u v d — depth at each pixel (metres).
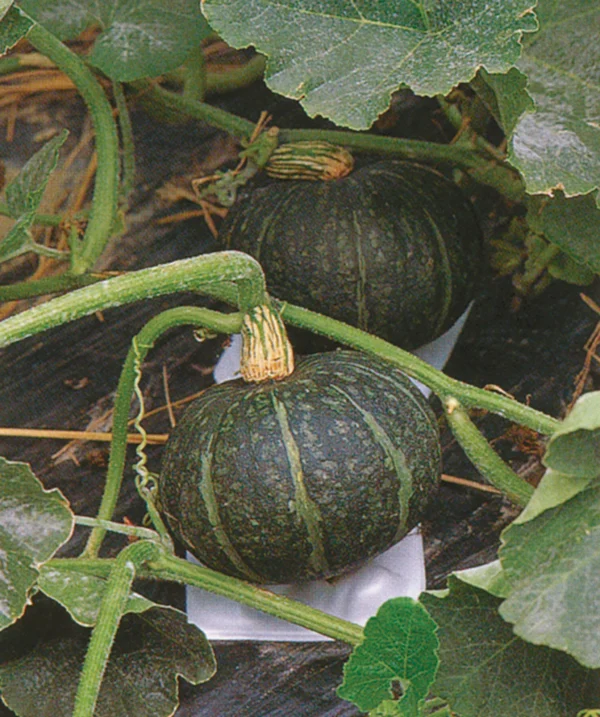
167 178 1.79
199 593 1.48
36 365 1.67
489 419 1.60
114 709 1.39
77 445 1.62
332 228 1.52
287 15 1.40
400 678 1.26
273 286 1.54
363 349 1.45
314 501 1.38
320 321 1.45
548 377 1.62
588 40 1.40
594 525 1.27
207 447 1.40
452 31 1.37
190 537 1.42
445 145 1.61
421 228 1.53
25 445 1.62
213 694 1.48
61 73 1.88
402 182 1.55
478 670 1.33
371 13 1.39
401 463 1.40
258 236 1.54
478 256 1.57
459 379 1.63
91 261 1.57
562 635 1.26
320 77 1.38
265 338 1.41
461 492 1.57
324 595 1.48
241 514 1.39
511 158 1.38
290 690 1.48
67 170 1.82
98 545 1.46
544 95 1.40
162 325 1.43
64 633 1.41
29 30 1.49
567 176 1.38
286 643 1.50
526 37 1.41
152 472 1.60
